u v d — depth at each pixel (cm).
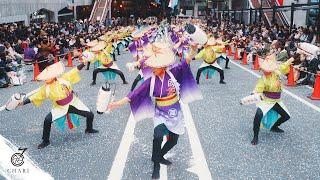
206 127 775
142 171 568
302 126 780
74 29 2639
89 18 4641
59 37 2014
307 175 551
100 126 788
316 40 1578
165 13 4488
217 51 1248
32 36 1859
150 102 555
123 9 6028
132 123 804
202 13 6259
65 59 1933
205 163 593
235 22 3438
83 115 701
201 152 638
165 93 526
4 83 1263
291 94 1083
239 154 629
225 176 547
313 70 1195
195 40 523
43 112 914
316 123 801
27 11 2775
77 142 691
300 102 987
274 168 575
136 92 536
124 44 2461
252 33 2177
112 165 591
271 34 1914
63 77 664
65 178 546
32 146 673
